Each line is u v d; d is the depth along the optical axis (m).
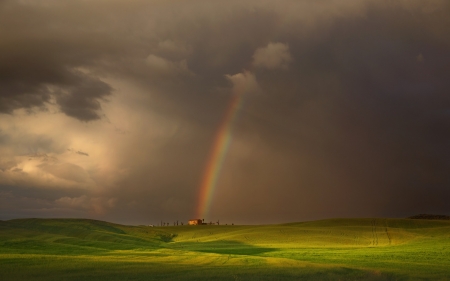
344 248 96.31
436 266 56.47
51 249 75.19
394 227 166.25
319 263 60.03
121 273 46.03
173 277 43.81
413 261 64.00
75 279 41.69
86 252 72.94
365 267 54.84
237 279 42.78
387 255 73.31
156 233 177.88
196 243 127.94
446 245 94.69
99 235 120.00
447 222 174.38
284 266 53.69
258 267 52.50
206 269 50.03
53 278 41.97
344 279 44.00
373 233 139.25
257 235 140.12
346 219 189.62
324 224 180.62
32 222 149.25
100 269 48.50
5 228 111.56
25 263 51.22
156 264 54.38
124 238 121.19
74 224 162.88
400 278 45.34
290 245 113.62
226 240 132.75
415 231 144.00
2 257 56.25
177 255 69.56
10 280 40.50
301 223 193.12
